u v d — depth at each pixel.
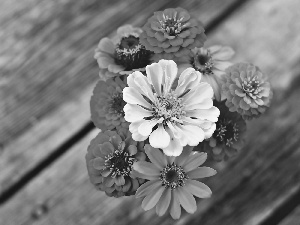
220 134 0.63
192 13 0.79
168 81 0.59
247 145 0.76
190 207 0.60
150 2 0.79
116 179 0.59
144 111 0.59
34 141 0.76
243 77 0.61
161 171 0.60
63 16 0.79
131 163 0.60
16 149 0.76
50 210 0.74
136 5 0.79
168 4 0.79
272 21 0.79
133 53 0.62
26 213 0.74
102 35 0.79
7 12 0.79
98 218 0.74
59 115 0.76
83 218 0.74
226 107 0.63
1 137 0.76
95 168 0.60
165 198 0.60
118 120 0.61
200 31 0.61
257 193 0.75
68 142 0.76
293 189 0.75
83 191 0.75
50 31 0.79
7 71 0.78
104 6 0.79
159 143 0.57
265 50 0.78
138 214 0.74
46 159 0.76
